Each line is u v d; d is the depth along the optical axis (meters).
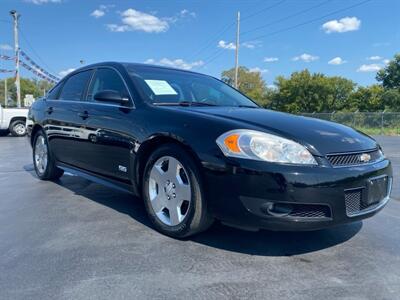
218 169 2.72
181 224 3.03
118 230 3.34
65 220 3.62
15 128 16.94
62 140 4.70
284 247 3.01
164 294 2.26
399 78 51.03
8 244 3.01
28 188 4.98
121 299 2.20
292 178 2.56
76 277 2.46
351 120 27.09
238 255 2.84
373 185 2.90
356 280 2.48
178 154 3.01
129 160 3.50
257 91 64.75
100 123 3.88
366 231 3.46
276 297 2.25
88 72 4.62
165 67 4.45
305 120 3.30
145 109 3.46
